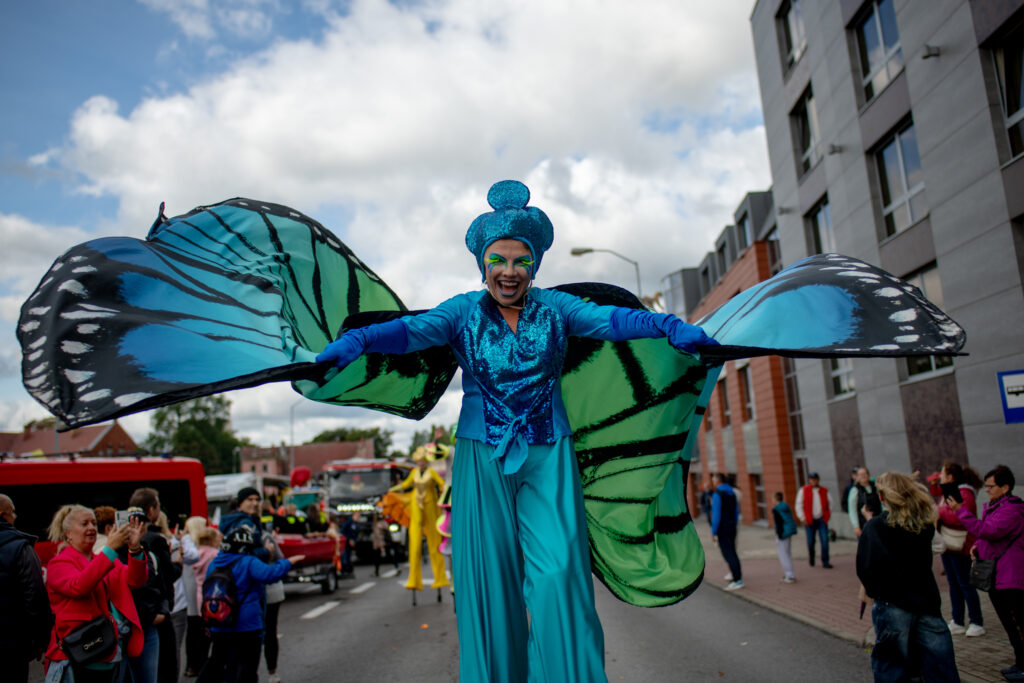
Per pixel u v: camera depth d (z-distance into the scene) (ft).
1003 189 34.50
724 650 23.41
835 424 57.36
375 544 57.31
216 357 6.55
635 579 8.96
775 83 66.59
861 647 22.97
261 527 22.44
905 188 44.96
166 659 19.26
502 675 7.48
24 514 29.53
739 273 84.38
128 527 14.29
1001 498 17.99
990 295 35.73
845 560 45.75
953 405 39.68
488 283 8.02
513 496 7.94
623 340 8.34
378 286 9.72
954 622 22.79
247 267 7.98
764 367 77.05
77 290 6.59
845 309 7.05
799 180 61.46
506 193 8.23
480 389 8.13
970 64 36.40
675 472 9.30
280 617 36.01
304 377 6.74
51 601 14.08
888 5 45.75
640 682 19.74
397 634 28.94
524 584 7.59
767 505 78.64
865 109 48.06
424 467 37.19
